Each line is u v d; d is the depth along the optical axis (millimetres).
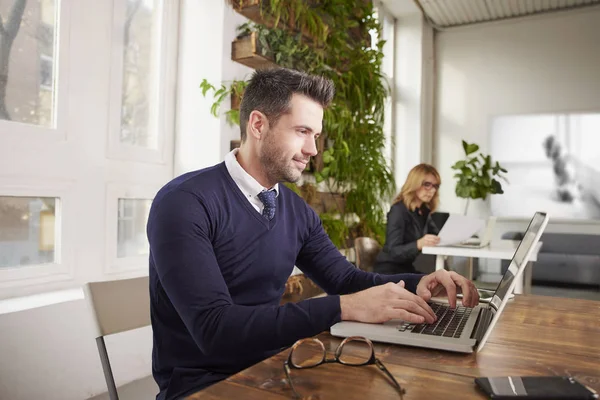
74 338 1781
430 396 662
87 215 2045
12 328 1596
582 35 5117
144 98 2387
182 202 1060
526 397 634
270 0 2512
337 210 3582
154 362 1143
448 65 5680
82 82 2020
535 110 5301
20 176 1783
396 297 955
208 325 899
